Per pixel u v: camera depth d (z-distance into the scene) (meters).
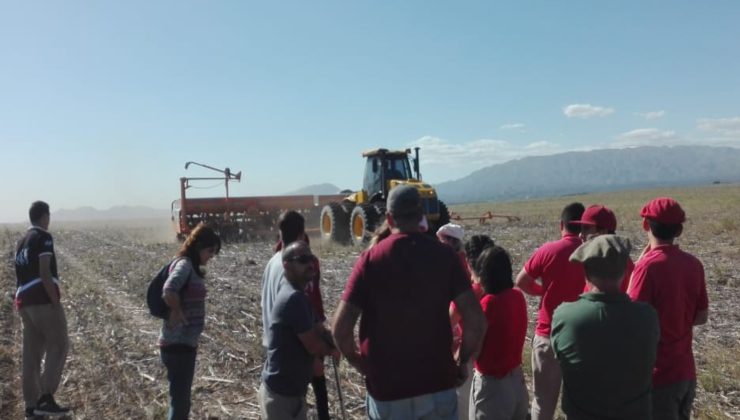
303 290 4.08
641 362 2.98
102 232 39.62
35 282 5.73
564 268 4.19
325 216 21.44
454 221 30.08
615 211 35.75
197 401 5.97
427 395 3.15
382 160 19.42
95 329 9.07
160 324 9.34
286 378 4.00
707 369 6.41
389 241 3.27
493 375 3.92
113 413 5.79
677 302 3.56
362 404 5.83
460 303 3.27
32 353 5.80
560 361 3.15
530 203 74.06
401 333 3.15
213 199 23.06
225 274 14.04
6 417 5.82
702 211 31.52
